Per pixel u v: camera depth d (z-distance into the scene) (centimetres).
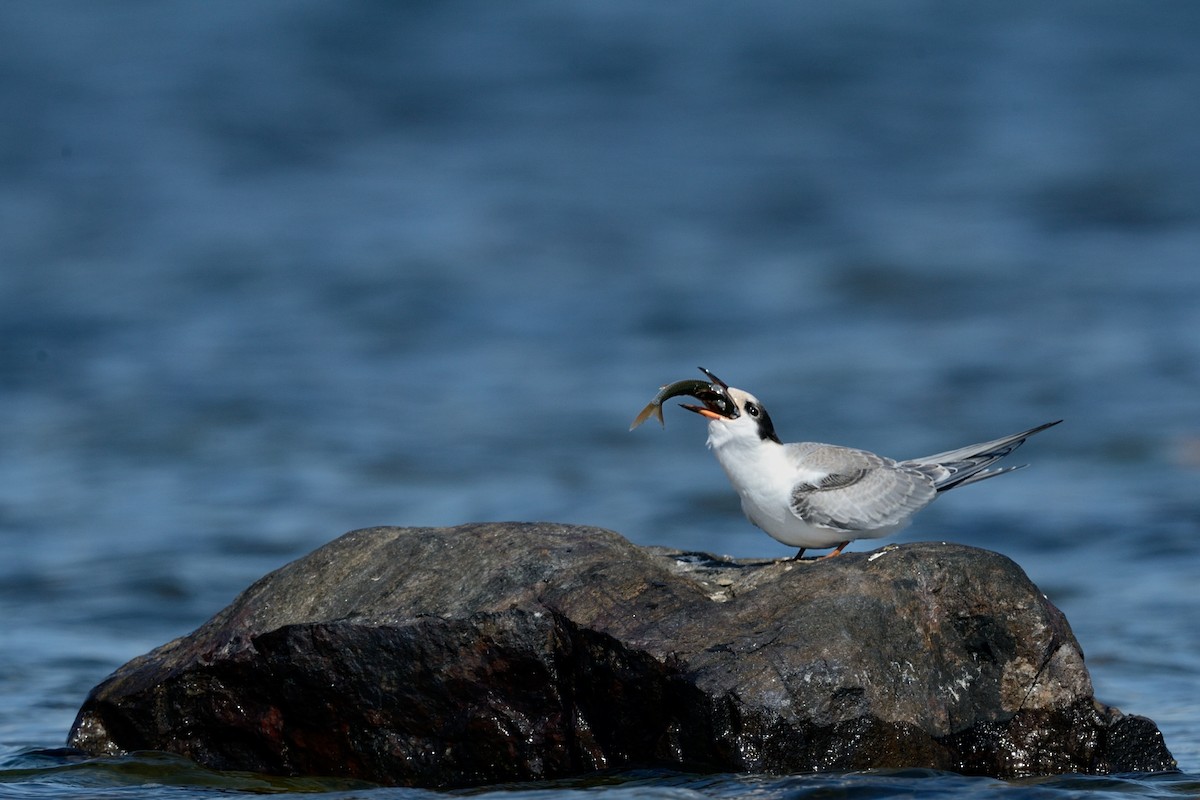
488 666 774
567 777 766
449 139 3794
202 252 2864
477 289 2622
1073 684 783
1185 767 809
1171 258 2697
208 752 843
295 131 3856
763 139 3756
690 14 5097
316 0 5259
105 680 878
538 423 1950
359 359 2259
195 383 2131
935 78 4362
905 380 2069
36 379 2148
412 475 1739
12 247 2892
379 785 793
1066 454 1766
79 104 4091
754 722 721
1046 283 2567
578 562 797
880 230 2944
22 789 788
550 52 4656
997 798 700
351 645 793
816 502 852
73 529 1543
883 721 732
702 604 768
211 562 1430
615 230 3003
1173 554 1390
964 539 1468
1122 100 4075
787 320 2412
